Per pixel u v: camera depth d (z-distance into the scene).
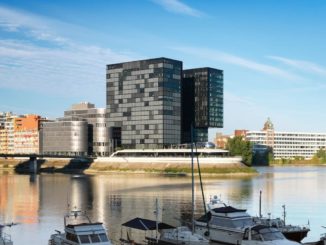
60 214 111.88
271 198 143.62
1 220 103.69
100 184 196.62
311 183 199.38
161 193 155.88
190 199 138.38
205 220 81.12
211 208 85.50
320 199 141.00
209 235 78.00
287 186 184.50
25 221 102.44
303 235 80.00
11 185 193.75
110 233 87.19
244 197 145.88
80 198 143.38
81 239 65.94
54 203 132.38
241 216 76.38
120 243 78.81
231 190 167.38
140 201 134.75
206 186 184.25
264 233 68.81
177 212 113.12
